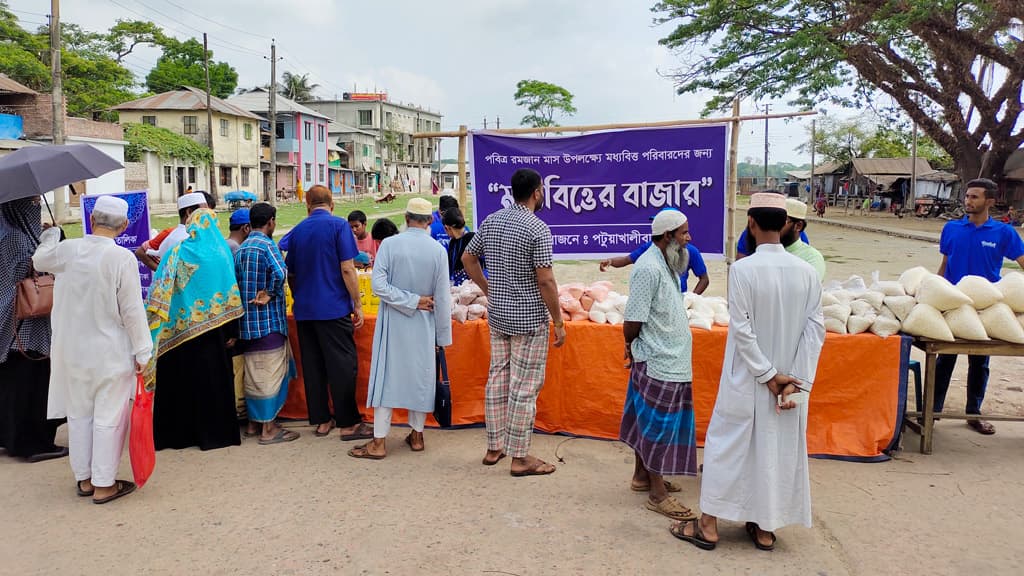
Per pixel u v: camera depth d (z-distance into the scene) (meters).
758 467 3.09
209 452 4.56
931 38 23.11
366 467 4.27
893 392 4.28
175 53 59.78
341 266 4.68
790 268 3.03
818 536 3.34
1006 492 3.80
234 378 5.02
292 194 52.00
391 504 3.72
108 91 43.59
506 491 3.89
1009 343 4.16
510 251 3.98
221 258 4.50
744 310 3.02
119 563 3.12
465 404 5.03
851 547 3.23
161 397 4.56
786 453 3.10
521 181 4.02
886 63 25.33
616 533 3.39
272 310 4.70
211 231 4.53
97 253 3.69
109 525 3.50
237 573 3.03
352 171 69.44
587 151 6.01
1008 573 2.99
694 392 4.55
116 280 3.69
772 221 3.05
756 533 3.25
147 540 3.34
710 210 5.86
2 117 28.34
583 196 6.07
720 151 5.79
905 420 4.83
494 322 4.11
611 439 4.73
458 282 5.79
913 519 3.49
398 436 4.88
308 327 4.77
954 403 5.43
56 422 4.52
